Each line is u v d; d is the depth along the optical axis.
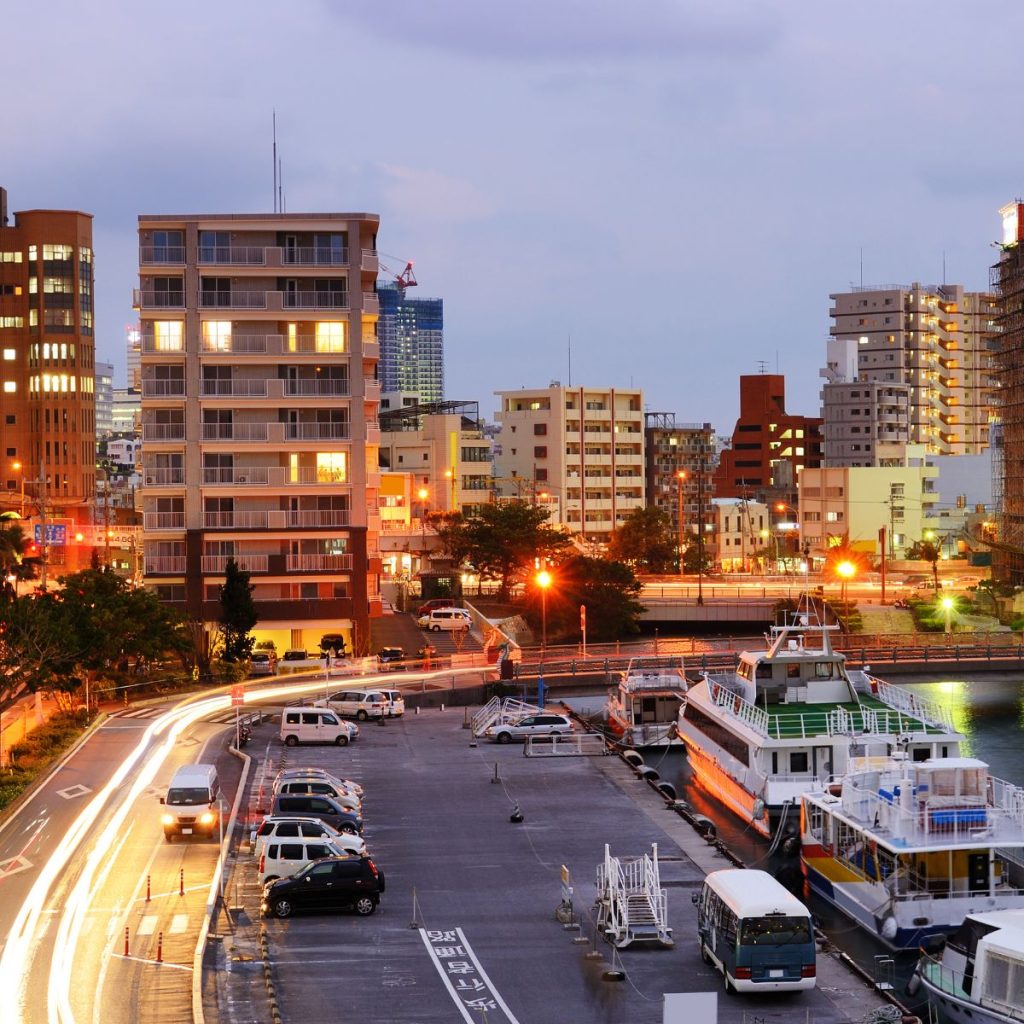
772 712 81.25
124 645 102.81
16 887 59.34
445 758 87.31
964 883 57.50
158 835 67.50
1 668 82.44
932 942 56.22
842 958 50.97
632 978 49.03
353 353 129.88
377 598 135.38
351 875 56.03
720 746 83.38
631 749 95.50
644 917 53.25
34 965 49.81
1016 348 182.00
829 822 64.31
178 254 128.25
